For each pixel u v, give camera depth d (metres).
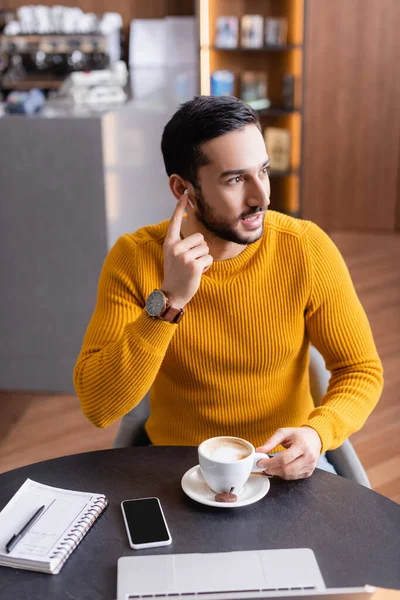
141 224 3.53
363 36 5.09
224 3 4.67
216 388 1.40
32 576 0.95
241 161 1.19
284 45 4.55
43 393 3.14
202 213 1.26
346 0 5.03
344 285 1.42
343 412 1.30
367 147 5.34
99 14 5.48
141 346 1.22
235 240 1.26
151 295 1.21
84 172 2.84
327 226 5.57
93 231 2.91
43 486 1.13
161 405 1.47
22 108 2.95
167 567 0.94
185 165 1.25
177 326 1.37
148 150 3.66
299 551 0.97
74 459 1.23
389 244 5.19
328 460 1.49
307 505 1.09
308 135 5.38
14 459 2.59
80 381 1.30
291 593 0.89
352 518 1.06
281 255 1.40
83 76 3.62
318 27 5.12
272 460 1.14
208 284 1.35
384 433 2.70
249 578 0.92
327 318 1.41
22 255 2.99
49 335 3.08
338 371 1.43
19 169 2.88
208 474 1.09
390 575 0.94
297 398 1.46
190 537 1.02
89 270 2.97
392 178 5.39
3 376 3.16
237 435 1.43
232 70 4.80
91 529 1.04
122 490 1.14
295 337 1.41
